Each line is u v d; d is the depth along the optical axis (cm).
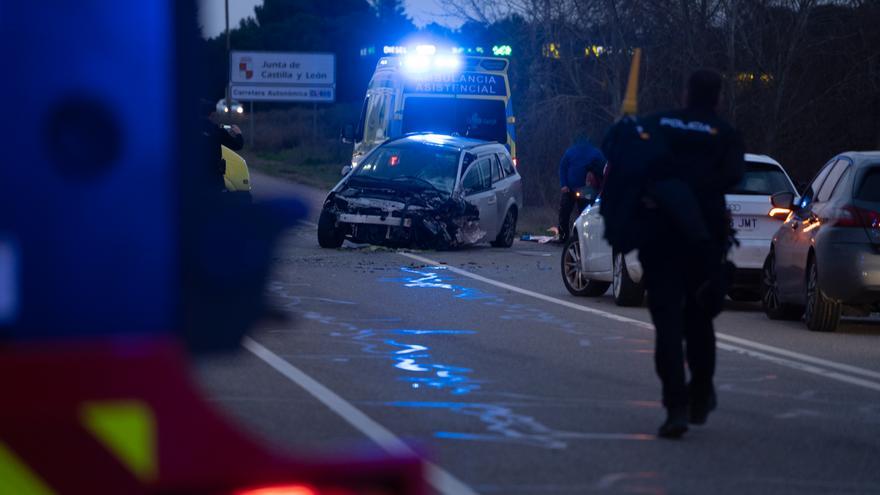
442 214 3897
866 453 1352
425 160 4053
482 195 4053
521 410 1516
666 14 5288
